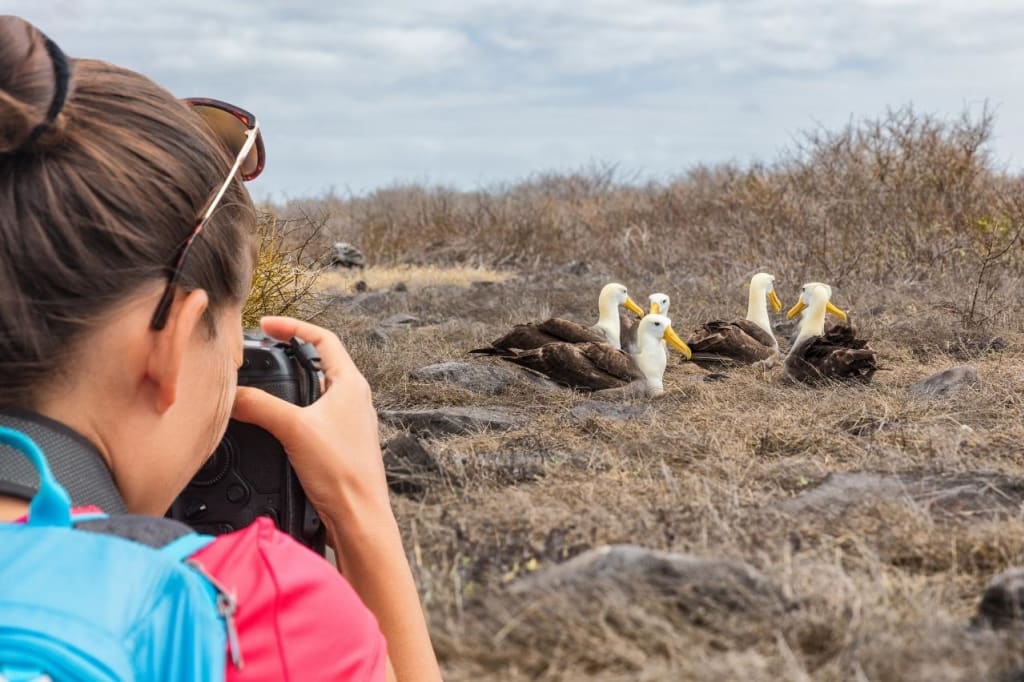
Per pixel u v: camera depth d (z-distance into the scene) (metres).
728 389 6.53
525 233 18.98
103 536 0.76
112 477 0.92
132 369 0.89
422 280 14.80
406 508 3.80
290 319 1.42
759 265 13.09
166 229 0.89
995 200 14.35
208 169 0.94
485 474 4.31
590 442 5.14
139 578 0.74
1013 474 4.07
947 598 2.82
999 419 5.26
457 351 8.00
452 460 4.51
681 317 10.09
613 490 3.98
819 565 2.84
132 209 0.86
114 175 0.86
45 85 0.83
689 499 3.80
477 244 19.08
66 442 0.86
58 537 0.75
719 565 2.58
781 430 5.06
